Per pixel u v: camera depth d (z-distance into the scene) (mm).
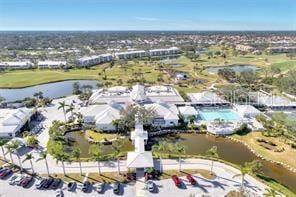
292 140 100188
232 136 106438
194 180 73625
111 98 142000
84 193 69875
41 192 70438
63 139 104750
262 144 98062
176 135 108688
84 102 148875
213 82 197125
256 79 199000
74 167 82250
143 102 135875
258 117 119188
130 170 80125
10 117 109812
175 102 139375
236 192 68938
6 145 87688
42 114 131875
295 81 163125
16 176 77500
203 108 138125
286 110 136125
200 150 95875
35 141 97688
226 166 82500
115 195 68938
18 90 190125
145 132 100750
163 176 77000
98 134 107625
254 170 78188
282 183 76062
